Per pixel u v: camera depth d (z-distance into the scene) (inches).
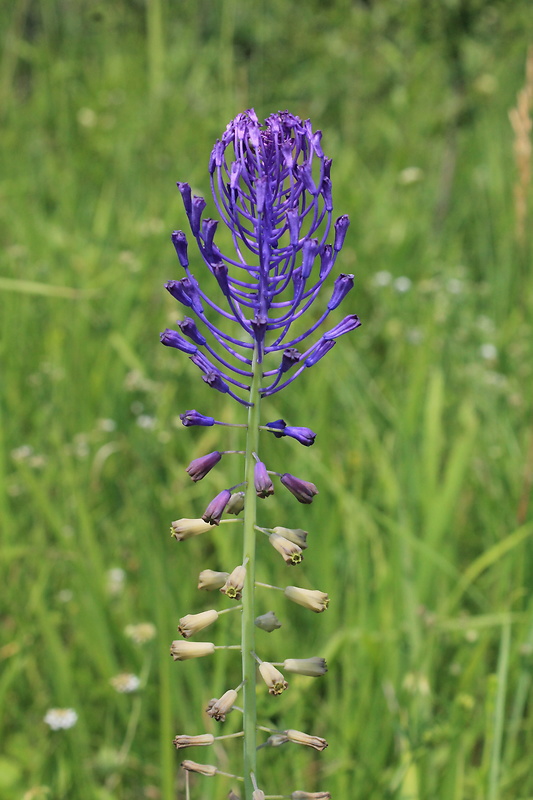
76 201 256.2
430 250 246.8
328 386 169.2
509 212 251.0
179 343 59.9
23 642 122.8
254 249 58.5
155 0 294.5
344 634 115.6
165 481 159.2
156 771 114.6
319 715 120.6
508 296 225.5
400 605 127.3
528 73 187.8
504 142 291.6
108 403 174.6
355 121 307.4
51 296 203.8
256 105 309.3
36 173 267.9
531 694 121.8
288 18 337.1
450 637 129.3
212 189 57.7
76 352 186.5
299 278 57.9
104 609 123.0
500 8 272.7
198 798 110.3
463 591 131.1
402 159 289.7
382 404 177.2
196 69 320.2
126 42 340.5
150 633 116.5
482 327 207.3
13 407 174.9
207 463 62.1
